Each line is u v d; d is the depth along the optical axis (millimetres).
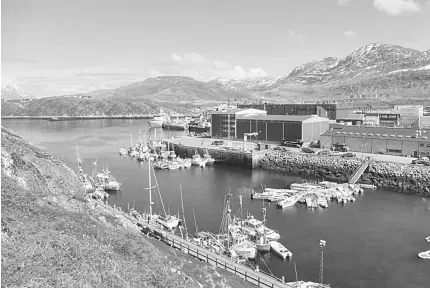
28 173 49594
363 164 110438
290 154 131875
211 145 162750
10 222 33031
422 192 95875
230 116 181125
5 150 51562
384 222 73500
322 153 129000
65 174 67000
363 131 135125
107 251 34281
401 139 120938
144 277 32531
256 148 148125
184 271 39750
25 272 26203
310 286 48062
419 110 180500
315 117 159250
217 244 61188
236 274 47844
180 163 136000
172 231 64250
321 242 62719
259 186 105688
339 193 91500
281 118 162000
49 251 29812
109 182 103000
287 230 69750
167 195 96500
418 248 61281
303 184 102000
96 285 27594
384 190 99750
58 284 25969
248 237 65000
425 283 50531
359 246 62281
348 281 51250
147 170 131125
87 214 48562
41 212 38844
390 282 50875
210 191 100062
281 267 55438
